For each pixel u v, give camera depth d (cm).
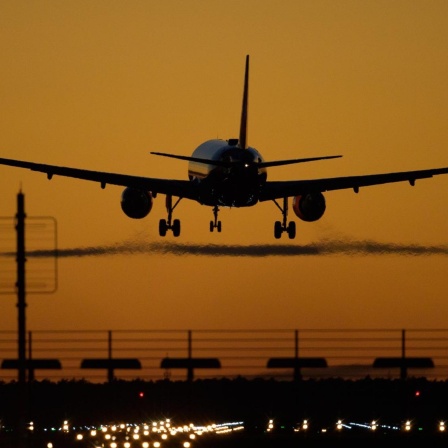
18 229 11750
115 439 14162
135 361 13712
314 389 15100
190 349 13738
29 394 13600
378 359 14062
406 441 13462
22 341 11794
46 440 14200
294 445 13450
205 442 13738
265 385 15112
